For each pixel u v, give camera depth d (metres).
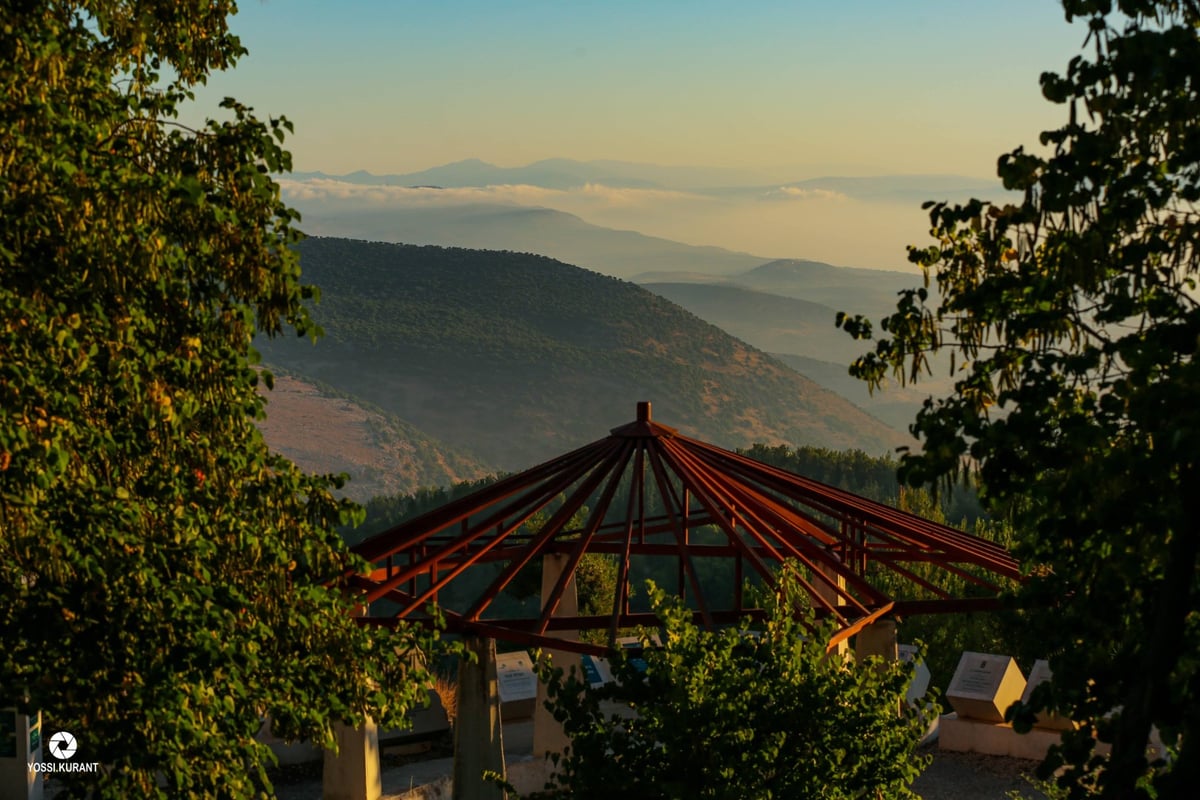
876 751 11.70
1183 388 6.66
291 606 11.64
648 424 22.75
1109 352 7.39
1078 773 8.41
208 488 11.02
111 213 9.55
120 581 10.20
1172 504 7.36
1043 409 7.85
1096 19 7.08
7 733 17.70
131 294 10.25
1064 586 8.79
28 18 9.58
